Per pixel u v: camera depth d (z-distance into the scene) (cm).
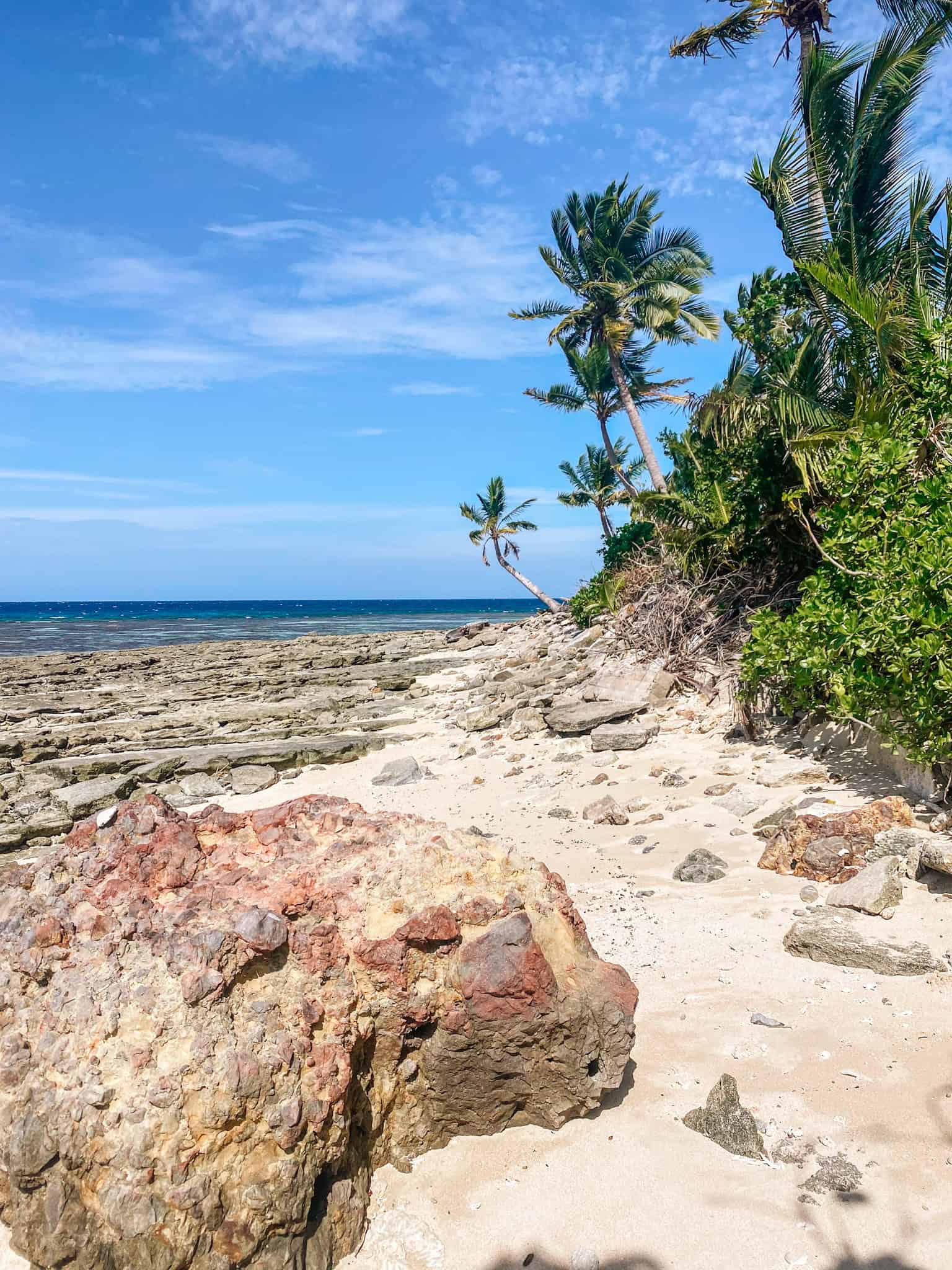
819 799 765
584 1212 310
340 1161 305
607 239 2566
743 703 1063
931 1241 287
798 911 565
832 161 1327
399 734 1536
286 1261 277
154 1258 262
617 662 1439
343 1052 314
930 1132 338
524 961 345
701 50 1650
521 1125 358
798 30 1541
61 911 328
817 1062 392
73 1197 273
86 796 1175
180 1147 271
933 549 734
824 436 1062
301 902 347
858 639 773
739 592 1346
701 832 769
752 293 1408
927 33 1231
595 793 959
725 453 1388
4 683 2748
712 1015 441
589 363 2712
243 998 310
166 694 2398
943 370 946
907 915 530
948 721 702
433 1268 290
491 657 2586
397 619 8612
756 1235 295
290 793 1209
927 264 1316
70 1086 280
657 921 577
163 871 359
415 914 348
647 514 1875
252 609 14662
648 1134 348
